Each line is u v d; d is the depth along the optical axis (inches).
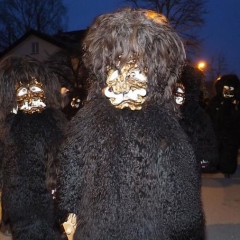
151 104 90.6
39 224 155.3
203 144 178.2
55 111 160.4
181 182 86.7
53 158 147.8
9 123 159.3
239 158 522.3
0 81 158.9
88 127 91.5
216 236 223.0
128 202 87.3
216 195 316.8
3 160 158.9
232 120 352.5
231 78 349.1
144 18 92.2
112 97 90.4
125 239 86.9
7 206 158.2
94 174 89.4
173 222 86.5
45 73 161.6
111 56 90.9
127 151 88.4
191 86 175.8
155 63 90.0
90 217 88.7
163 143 87.7
